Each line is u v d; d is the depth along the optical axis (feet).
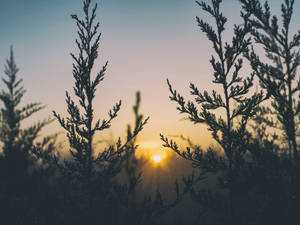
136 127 19.39
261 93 18.42
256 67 18.67
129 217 18.85
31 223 21.89
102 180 19.17
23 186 25.82
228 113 19.07
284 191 17.93
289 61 19.39
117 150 19.47
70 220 19.33
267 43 20.21
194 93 19.56
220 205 19.12
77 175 19.08
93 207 19.54
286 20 19.30
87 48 19.81
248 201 19.36
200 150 19.36
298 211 17.46
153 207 19.15
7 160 27.48
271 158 18.53
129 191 19.42
